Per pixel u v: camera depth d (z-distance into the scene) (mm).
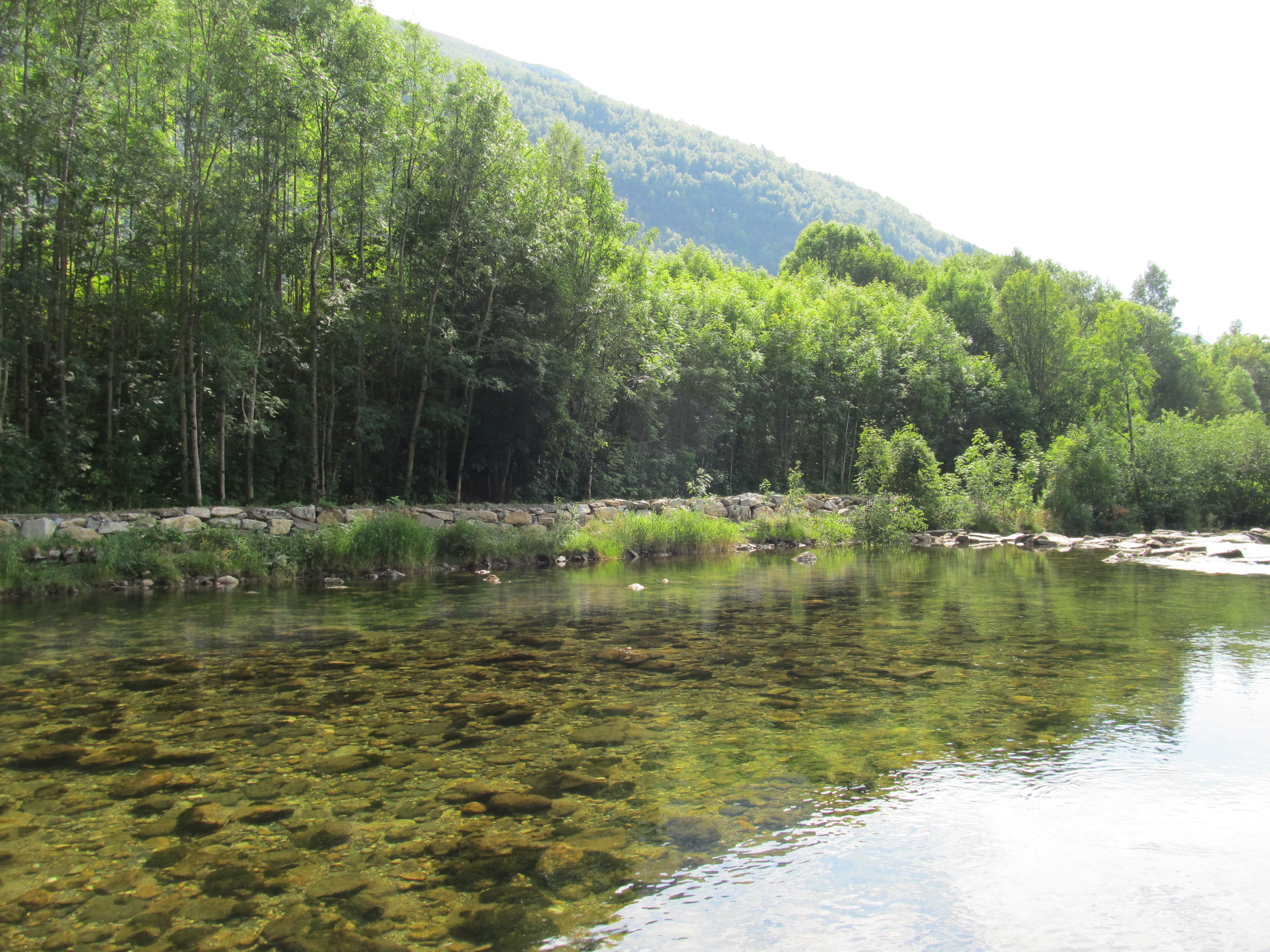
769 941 2279
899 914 2445
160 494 15289
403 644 6918
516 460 20875
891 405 30125
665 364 23047
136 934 2324
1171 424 28812
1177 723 4449
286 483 17172
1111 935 2328
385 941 2283
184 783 3582
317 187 16156
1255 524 27484
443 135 17625
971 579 12414
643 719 4555
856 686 5332
